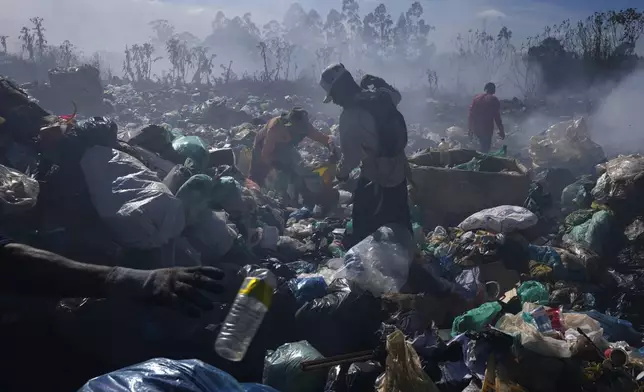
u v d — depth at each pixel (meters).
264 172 7.30
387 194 5.23
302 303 3.97
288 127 6.84
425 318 3.85
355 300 3.84
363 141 5.11
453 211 6.58
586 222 6.18
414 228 5.64
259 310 1.48
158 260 4.17
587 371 3.35
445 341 3.70
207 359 3.73
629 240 5.99
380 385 3.10
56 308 3.73
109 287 1.23
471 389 3.28
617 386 3.29
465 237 5.45
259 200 6.44
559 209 7.29
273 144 6.90
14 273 1.28
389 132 5.12
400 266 4.40
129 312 3.76
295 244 5.54
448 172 6.55
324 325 3.80
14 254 1.30
